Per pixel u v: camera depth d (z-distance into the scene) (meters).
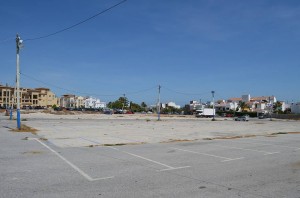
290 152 15.52
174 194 7.44
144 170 10.23
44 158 12.23
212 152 14.94
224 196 7.34
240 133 29.06
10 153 13.38
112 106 167.00
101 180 8.73
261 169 10.75
